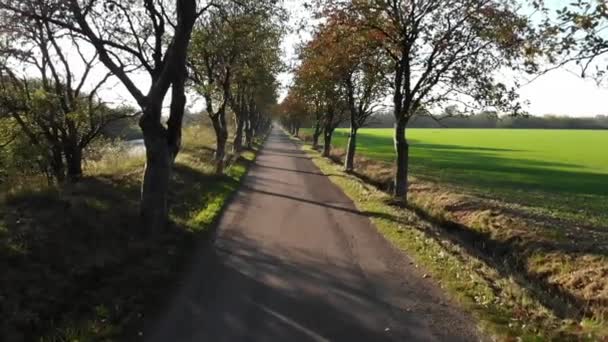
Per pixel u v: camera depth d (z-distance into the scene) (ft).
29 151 67.92
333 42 66.23
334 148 199.52
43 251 33.09
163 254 37.40
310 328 24.97
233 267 35.78
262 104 199.21
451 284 31.86
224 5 62.85
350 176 98.78
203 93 82.99
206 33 81.20
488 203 68.69
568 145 242.37
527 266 45.52
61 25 42.24
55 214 41.88
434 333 24.54
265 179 95.09
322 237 46.44
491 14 56.80
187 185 70.33
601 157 170.19
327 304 28.45
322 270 35.37
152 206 43.52
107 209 47.70
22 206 44.27
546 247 47.09
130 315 25.98
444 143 262.26
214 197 66.59
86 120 69.15
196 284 31.76
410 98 67.00
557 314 28.43
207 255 38.99
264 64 108.06
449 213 67.05
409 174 110.63
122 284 30.35
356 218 56.54
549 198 80.69
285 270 35.24
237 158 125.29
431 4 61.36
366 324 25.57
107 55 43.27
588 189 92.43
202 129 193.06
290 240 45.01
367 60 71.72
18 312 24.89
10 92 67.10
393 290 31.01
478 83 62.08
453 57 62.03
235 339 23.54
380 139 284.61
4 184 62.23
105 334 23.58
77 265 32.40
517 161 154.30
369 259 38.55
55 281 29.40
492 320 26.00
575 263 42.45
